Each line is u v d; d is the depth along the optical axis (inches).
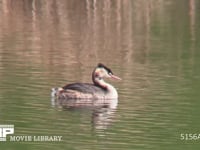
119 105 1059.3
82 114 1004.6
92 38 1817.2
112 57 1518.2
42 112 1011.9
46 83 1200.8
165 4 2613.2
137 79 1263.5
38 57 1475.1
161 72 1336.1
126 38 1830.7
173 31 1978.3
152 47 1683.1
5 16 2208.4
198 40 1809.8
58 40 1754.4
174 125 948.0
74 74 1294.3
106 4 2549.2
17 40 1724.9
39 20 2134.6
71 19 2181.3
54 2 2561.5
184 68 1384.1
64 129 928.3
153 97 1108.5
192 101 1081.4
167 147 856.3
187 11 2422.5
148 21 2182.6
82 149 842.2
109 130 926.4
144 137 895.1
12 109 1020.5
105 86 1099.9
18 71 1304.1
